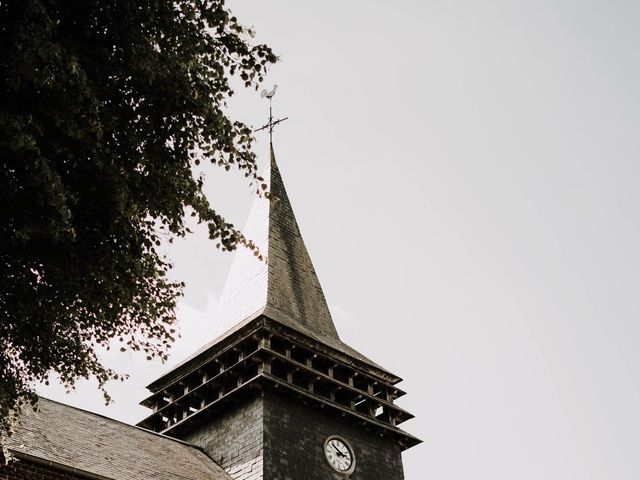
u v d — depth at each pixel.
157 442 26.23
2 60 9.50
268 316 29.45
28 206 10.09
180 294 13.12
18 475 17.91
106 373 12.69
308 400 28.36
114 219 10.88
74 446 21.17
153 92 11.14
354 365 31.64
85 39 10.77
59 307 11.32
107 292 11.62
